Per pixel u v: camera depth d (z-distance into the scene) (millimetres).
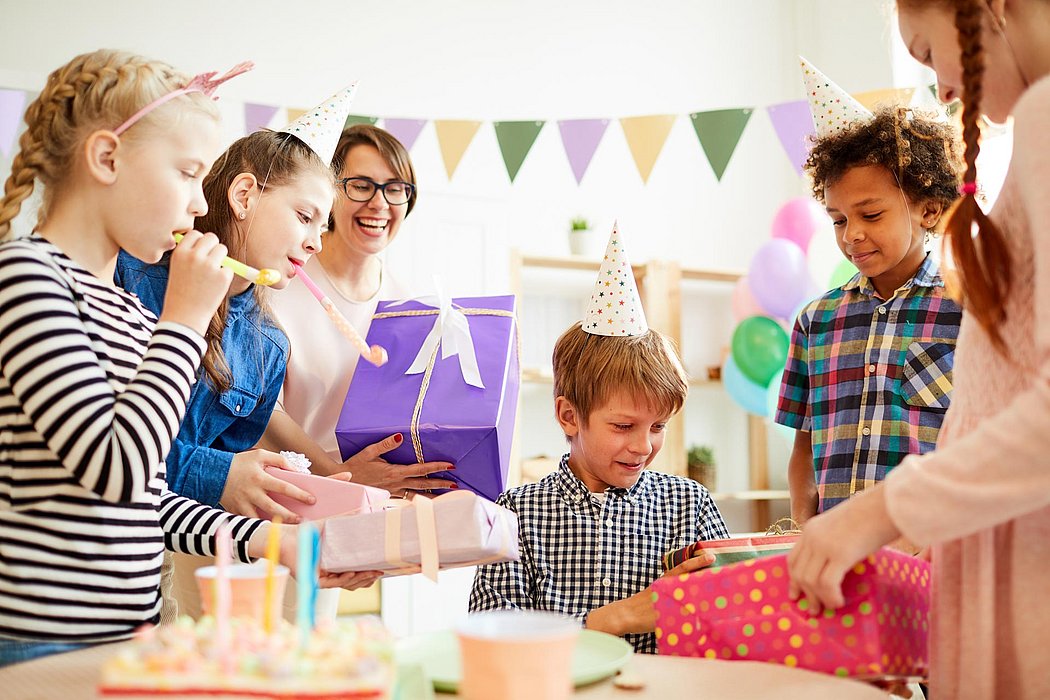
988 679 793
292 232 1468
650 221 4172
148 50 3455
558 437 3963
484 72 3961
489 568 1344
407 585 3217
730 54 4344
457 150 2639
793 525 1545
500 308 1631
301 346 1771
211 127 1041
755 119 4391
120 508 966
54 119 994
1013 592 794
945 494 728
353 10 3787
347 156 1854
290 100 3641
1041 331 707
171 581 1332
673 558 1169
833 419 1636
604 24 4172
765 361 3467
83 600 931
